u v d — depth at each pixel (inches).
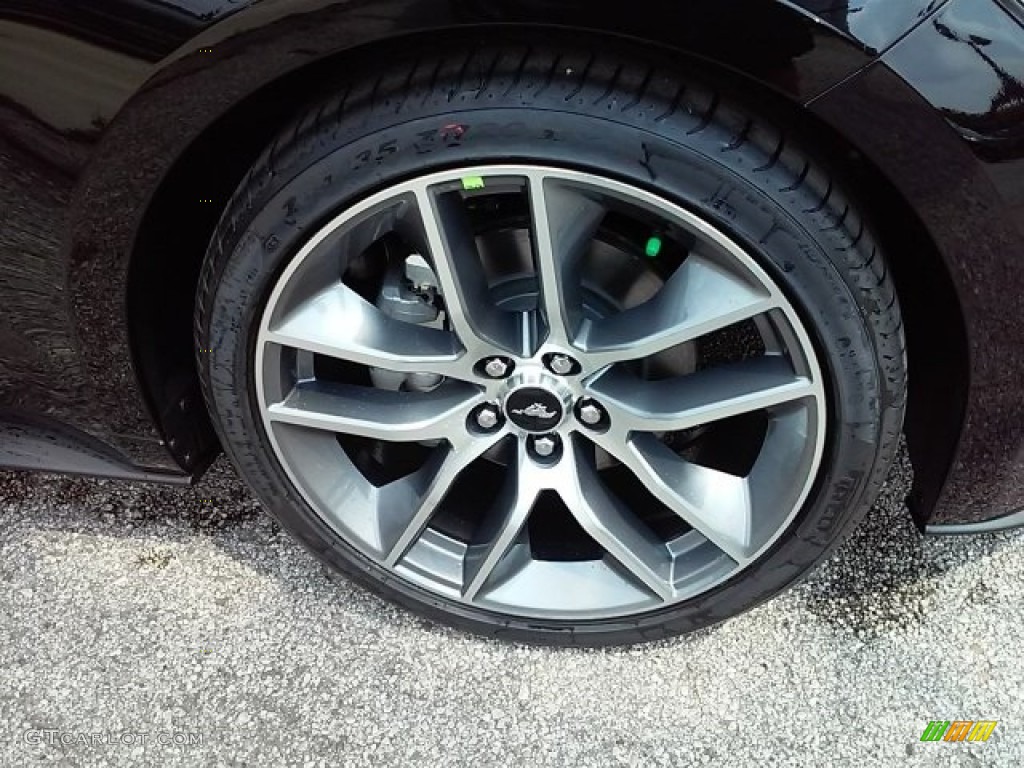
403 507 76.3
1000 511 75.2
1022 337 61.4
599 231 68.6
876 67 51.4
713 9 50.4
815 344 61.2
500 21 52.4
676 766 76.7
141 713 79.8
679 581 75.6
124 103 57.7
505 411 69.7
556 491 72.6
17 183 62.5
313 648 83.5
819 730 78.2
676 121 55.4
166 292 71.2
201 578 87.9
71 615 85.6
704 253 60.7
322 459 75.1
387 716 79.6
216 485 94.1
